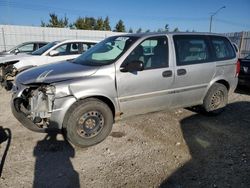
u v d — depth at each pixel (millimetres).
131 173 3158
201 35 4906
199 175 3117
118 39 4488
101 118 3883
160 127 4637
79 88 3613
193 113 5453
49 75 3725
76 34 25016
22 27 22328
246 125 4805
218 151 3738
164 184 2939
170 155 3617
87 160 3455
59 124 3576
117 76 3875
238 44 16828
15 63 7492
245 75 7395
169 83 4371
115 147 3838
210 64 4875
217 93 5164
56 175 3088
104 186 2896
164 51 4352
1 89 7645
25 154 3570
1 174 3068
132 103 4109
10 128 4484
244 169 3244
